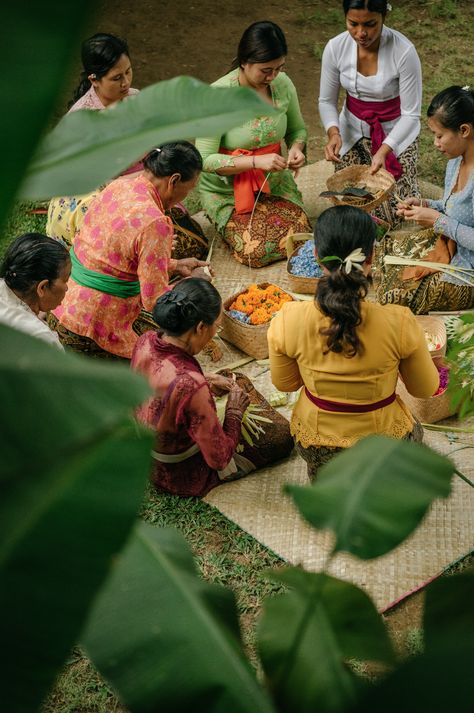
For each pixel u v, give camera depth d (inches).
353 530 36.9
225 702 32.8
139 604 36.1
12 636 22.8
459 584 36.7
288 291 177.2
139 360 121.4
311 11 304.5
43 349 25.9
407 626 114.6
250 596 120.0
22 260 117.5
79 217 156.1
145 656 34.2
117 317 148.6
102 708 107.0
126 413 25.0
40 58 21.4
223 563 125.0
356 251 101.9
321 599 38.7
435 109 152.3
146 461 26.2
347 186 191.6
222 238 196.4
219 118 34.0
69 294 149.3
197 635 34.8
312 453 119.6
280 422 139.6
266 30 169.2
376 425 114.5
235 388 133.7
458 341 83.3
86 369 25.5
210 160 184.1
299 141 191.2
